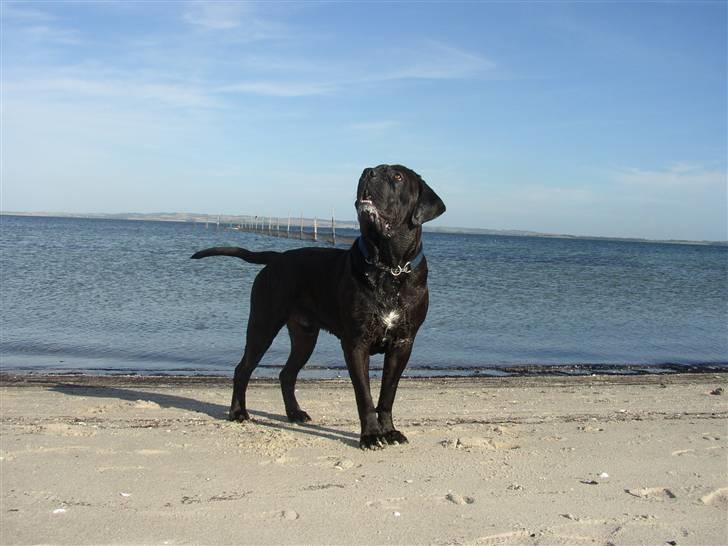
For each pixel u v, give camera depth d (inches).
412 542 82.4
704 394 171.2
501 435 125.5
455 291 432.8
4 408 141.6
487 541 82.8
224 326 275.3
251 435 122.4
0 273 445.4
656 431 129.2
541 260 959.0
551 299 408.8
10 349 225.6
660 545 82.4
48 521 85.7
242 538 82.7
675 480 102.1
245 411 136.2
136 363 209.6
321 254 130.9
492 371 210.1
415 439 122.6
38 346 231.1
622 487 99.3
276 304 132.7
